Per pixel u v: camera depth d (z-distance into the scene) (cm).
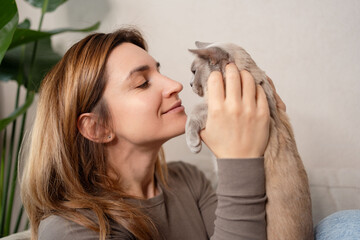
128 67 99
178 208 116
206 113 98
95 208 91
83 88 101
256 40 168
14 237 116
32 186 106
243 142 87
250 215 85
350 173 142
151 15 191
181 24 184
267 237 90
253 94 90
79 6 208
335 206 141
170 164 146
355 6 147
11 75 185
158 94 98
